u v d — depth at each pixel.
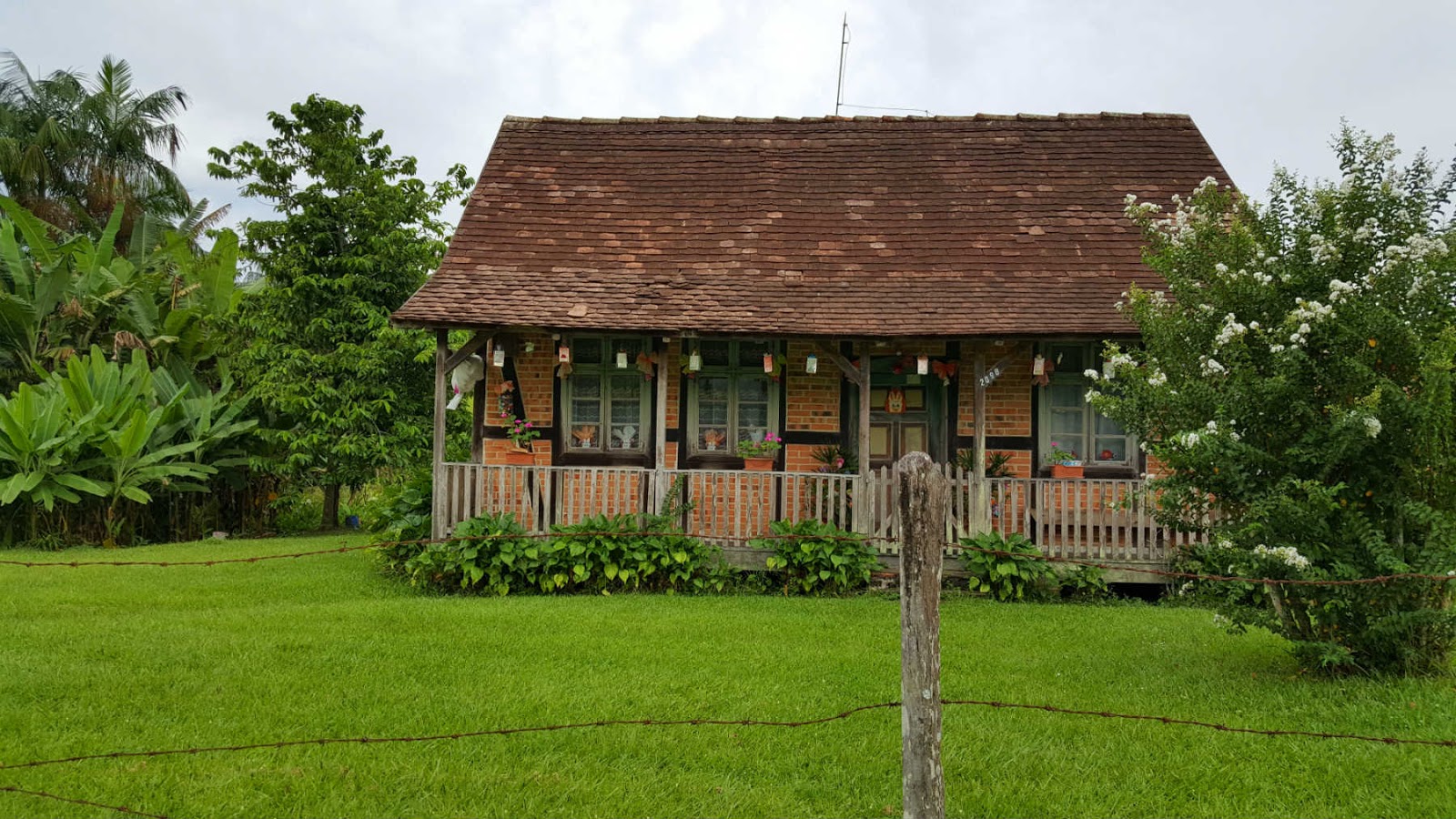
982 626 9.61
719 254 13.58
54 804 4.85
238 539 19.19
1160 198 14.28
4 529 17.38
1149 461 12.83
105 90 33.59
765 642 8.56
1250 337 7.60
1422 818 4.91
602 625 9.20
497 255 13.30
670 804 5.06
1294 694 6.89
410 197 20.81
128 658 7.61
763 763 5.64
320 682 7.00
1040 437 12.97
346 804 4.96
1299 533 7.00
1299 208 7.82
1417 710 6.29
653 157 15.28
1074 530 12.62
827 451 13.17
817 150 15.39
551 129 15.66
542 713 6.38
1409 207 7.48
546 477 12.01
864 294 12.80
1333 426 6.70
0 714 6.17
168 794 5.03
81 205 32.62
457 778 5.29
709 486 13.12
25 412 16.16
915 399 13.34
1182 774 5.48
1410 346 6.84
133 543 18.05
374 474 20.19
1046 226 13.90
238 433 19.42
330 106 20.12
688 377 13.31
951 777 5.48
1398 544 6.95
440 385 11.96
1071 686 7.20
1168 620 10.08
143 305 20.72
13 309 19.98
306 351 18.94
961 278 13.11
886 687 7.09
